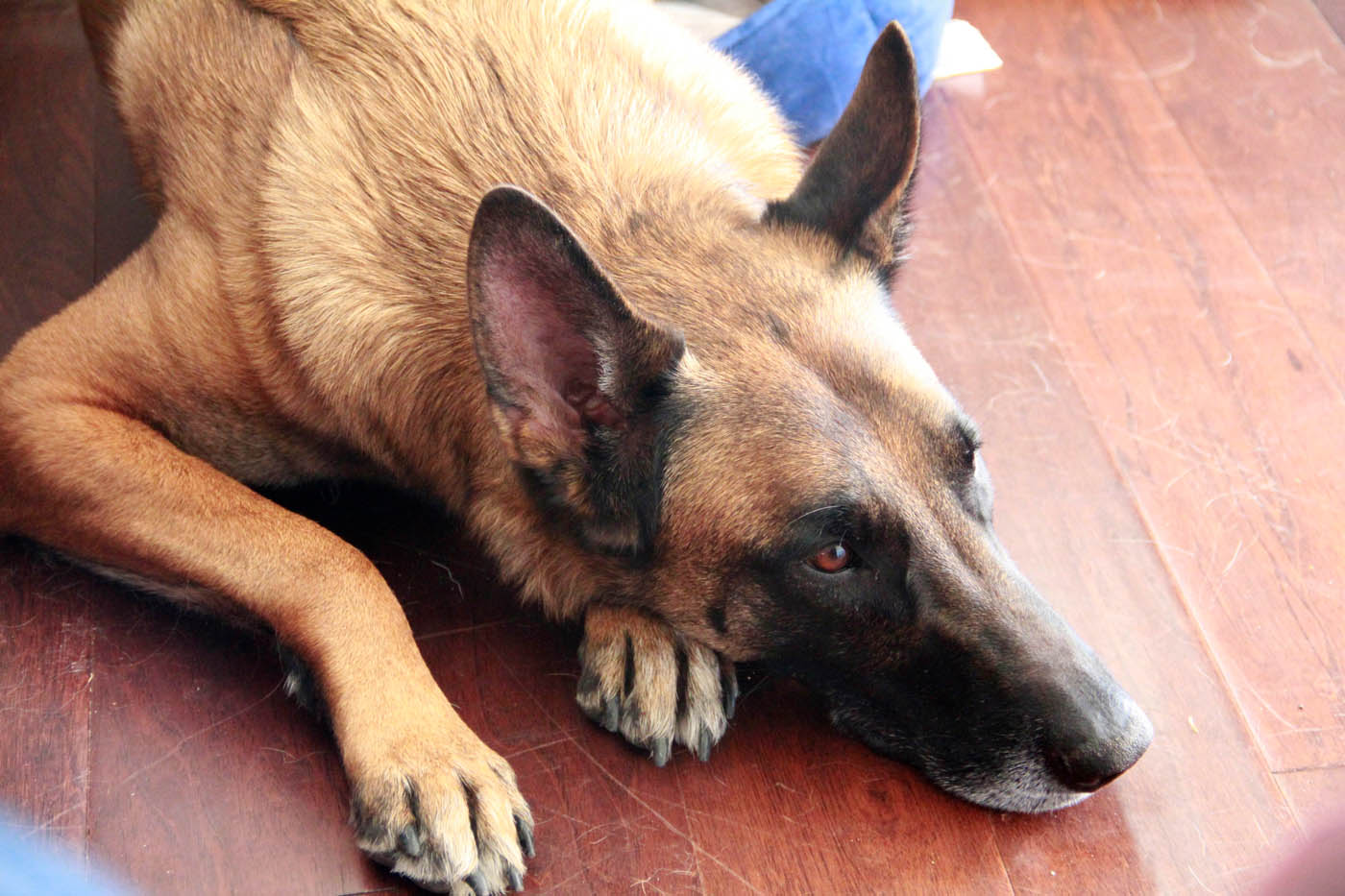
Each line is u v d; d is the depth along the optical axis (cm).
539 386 125
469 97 131
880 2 157
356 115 132
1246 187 164
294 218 132
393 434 135
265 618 132
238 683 136
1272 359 154
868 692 132
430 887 127
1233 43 174
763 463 126
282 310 132
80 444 133
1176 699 138
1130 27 175
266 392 135
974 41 172
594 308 122
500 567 137
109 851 129
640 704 133
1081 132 167
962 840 133
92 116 161
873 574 127
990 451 148
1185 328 155
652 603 133
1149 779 135
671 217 130
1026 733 128
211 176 136
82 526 134
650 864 131
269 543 132
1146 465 148
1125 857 133
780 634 131
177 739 133
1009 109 168
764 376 126
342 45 133
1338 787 135
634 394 125
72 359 135
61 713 134
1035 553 143
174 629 138
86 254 153
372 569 133
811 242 130
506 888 129
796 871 131
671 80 136
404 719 129
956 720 129
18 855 129
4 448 134
